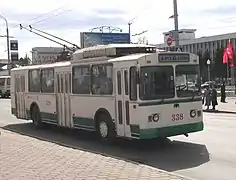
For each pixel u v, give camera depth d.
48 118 16.70
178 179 7.46
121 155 10.98
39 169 8.57
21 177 7.89
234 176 8.21
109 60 12.38
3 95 48.59
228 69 106.94
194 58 11.90
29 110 18.41
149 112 11.00
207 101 25.38
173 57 11.48
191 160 9.95
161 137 12.09
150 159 10.27
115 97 12.12
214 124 17.31
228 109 25.42
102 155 10.35
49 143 12.50
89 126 13.71
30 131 17.12
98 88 13.04
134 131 11.29
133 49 12.84
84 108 13.93
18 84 19.47
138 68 10.99
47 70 16.56
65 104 15.25
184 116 11.56
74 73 14.46
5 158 9.93
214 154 10.56
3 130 16.73
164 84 11.29
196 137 13.54
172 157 10.43
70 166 8.78
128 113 11.52
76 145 12.98
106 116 12.69
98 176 7.78
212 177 8.19
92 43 59.44
